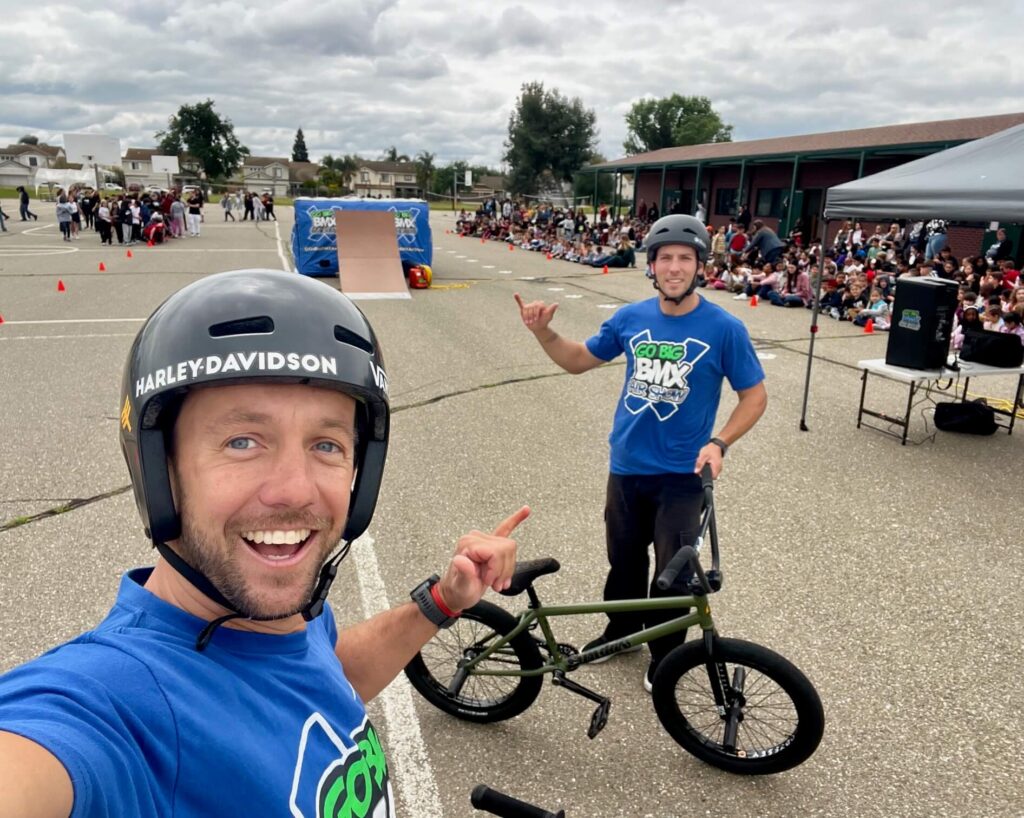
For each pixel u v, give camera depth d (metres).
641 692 2.95
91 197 27.53
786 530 4.38
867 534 4.33
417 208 15.20
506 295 14.02
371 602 3.55
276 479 0.78
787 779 2.52
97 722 0.65
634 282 16.28
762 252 16.17
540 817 1.05
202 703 0.74
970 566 3.97
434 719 2.79
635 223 28.08
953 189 5.18
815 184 23.86
